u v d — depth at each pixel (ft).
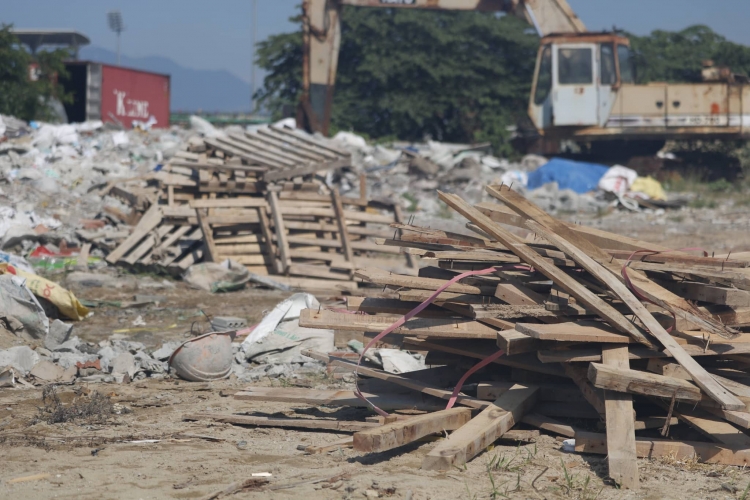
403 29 163.32
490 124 151.02
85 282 49.21
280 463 19.47
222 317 38.78
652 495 17.10
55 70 143.13
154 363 30.50
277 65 172.04
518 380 22.80
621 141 110.01
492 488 17.44
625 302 20.49
